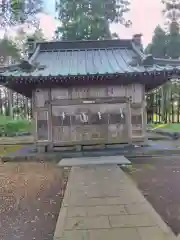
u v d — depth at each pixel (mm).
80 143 10492
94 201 4672
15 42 32094
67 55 12320
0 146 13438
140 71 9570
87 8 25672
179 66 10172
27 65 10172
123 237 3215
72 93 10531
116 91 10555
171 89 29234
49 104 10484
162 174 6816
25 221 3971
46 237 3420
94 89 10539
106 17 27219
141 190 5430
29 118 37375
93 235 3301
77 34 24984
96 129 10531
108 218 3857
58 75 9516
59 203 4773
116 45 12844
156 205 4508
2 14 11633
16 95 40656
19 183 6281
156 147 10492
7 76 9398
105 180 6191
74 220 3820
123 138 10562
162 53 29250
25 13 12039
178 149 9797
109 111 10555
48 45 12797
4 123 25078
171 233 3326
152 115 32281
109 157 9188
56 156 9500
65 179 6574
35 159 9469
